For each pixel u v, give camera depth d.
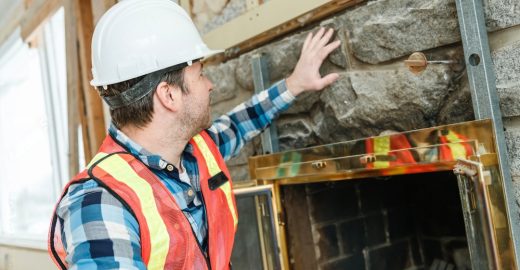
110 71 1.03
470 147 0.98
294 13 1.40
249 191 1.43
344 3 1.27
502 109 0.98
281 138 1.56
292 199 1.53
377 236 1.70
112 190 0.88
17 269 3.65
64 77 3.41
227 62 1.74
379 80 1.22
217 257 1.06
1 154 4.38
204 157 1.13
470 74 0.99
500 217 0.95
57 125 3.50
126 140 1.00
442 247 1.72
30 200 3.98
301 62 1.33
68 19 2.83
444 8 1.05
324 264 1.57
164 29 1.04
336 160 1.29
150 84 1.00
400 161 1.13
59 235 0.91
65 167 3.46
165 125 1.02
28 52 3.87
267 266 1.46
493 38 1.00
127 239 0.84
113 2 2.49
